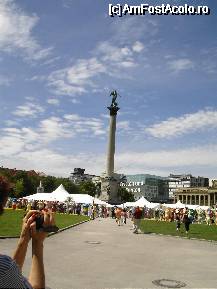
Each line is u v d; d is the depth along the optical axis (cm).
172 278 1572
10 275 293
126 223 6303
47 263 1775
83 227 4497
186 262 2036
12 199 9100
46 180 19950
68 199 7444
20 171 17662
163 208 9762
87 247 2481
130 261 1972
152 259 2089
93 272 1611
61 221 5272
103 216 9044
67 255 2066
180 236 3778
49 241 2697
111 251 2347
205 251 2595
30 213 357
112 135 12075
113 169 11950
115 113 12200
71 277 1490
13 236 2708
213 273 1725
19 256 351
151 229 4862
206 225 7319
